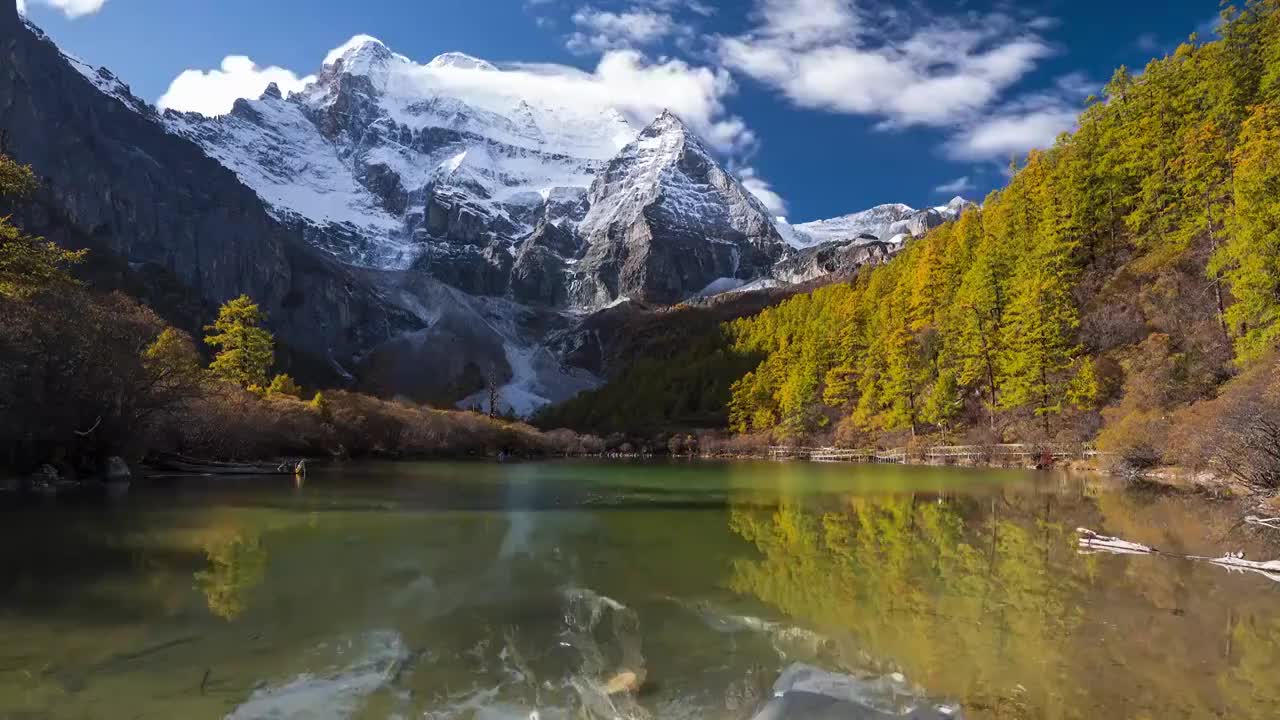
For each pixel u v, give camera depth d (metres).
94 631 9.89
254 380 63.09
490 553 16.48
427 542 18.00
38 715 7.01
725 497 30.42
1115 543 16.42
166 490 30.12
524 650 9.38
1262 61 55.41
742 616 10.95
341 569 14.41
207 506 24.55
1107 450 37.88
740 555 16.20
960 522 21.16
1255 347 34.62
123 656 8.88
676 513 24.56
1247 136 46.47
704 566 14.93
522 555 16.27
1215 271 40.66
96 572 13.65
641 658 9.02
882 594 12.26
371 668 8.62
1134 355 46.62
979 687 7.78
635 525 21.44
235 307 62.47
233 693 7.75
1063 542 17.33
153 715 7.07
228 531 19.14
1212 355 40.03
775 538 18.75
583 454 105.50
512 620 10.80
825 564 14.95
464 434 89.25
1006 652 9.00
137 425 36.38
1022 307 55.19
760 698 7.71
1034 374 52.03
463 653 9.27
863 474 45.56
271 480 37.94
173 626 10.21
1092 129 69.94
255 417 50.72
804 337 99.69
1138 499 26.00
